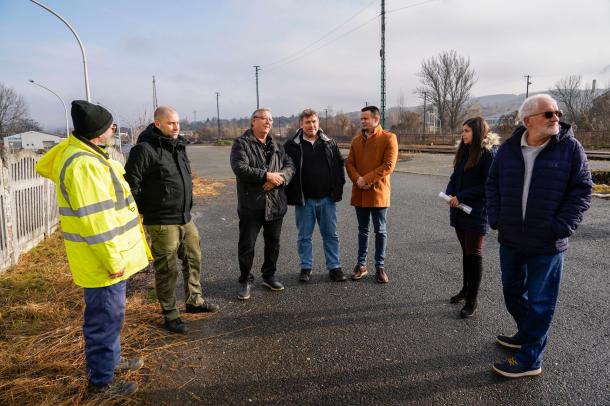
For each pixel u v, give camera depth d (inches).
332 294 168.7
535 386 105.3
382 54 941.2
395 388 105.6
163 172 132.0
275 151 165.8
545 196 105.0
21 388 105.5
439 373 111.9
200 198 455.2
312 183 176.4
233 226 309.9
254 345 129.0
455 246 235.5
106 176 99.3
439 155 1051.9
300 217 181.2
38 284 177.9
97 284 99.1
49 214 273.6
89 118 98.8
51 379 110.3
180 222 136.9
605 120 1503.4
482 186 142.0
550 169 104.6
